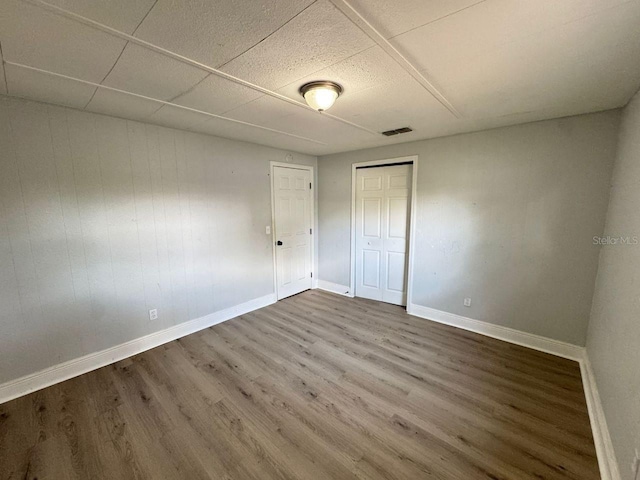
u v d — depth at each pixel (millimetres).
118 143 2514
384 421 1842
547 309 2678
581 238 2465
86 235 2387
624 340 1514
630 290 1518
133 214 2648
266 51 1413
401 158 3578
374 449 1637
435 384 2215
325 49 1396
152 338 2852
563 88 1850
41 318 2199
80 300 2385
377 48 1386
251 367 2467
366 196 4082
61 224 2254
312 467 1530
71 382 2277
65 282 2299
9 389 2076
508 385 2197
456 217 3156
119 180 2543
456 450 1624
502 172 2816
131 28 1218
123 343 2654
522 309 2814
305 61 1516
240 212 3541
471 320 3160
